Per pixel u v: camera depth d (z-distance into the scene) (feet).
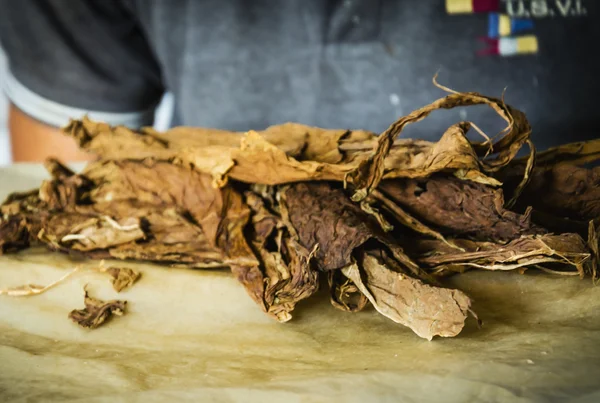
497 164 1.93
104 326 2.02
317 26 3.22
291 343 1.89
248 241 2.08
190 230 2.15
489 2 3.07
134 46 3.69
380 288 1.89
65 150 3.73
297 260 1.97
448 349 1.78
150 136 2.35
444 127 3.18
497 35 3.09
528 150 3.12
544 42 3.09
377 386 1.67
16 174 2.88
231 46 3.35
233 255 2.04
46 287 2.12
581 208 2.04
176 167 2.19
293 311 1.99
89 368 1.84
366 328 1.91
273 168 2.03
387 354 1.79
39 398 1.72
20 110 3.71
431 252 1.99
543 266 2.00
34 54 3.57
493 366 1.69
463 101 1.86
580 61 3.09
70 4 3.47
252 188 2.16
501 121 3.12
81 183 2.29
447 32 3.11
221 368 1.81
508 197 2.02
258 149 1.99
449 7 3.09
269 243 2.10
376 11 3.15
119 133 2.35
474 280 1.99
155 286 2.09
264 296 1.93
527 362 1.70
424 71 3.16
